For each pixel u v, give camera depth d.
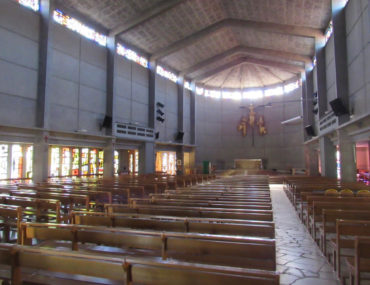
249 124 32.75
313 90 23.06
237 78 32.16
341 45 14.58
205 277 1.92
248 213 4.40
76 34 17.16
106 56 19.42
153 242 3.00
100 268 2.14
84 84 17.58
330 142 18.62
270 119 31.81
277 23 19.34
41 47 14.60
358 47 12.77
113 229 3.15
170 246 2.92
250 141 32.69
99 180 12.63
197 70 27.78
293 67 25.61
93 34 18.44
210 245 2.81
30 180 15.26
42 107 14.32
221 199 6.36
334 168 18.48
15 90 13.42
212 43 23.66
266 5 17.55
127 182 11.40
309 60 23.08
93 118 18.16
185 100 29.11
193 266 1.94
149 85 23.66
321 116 19.12
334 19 14.76
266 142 31.92
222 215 4.48
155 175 17.75
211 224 3.66
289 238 5.81
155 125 23.86
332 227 4.74
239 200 6.15
